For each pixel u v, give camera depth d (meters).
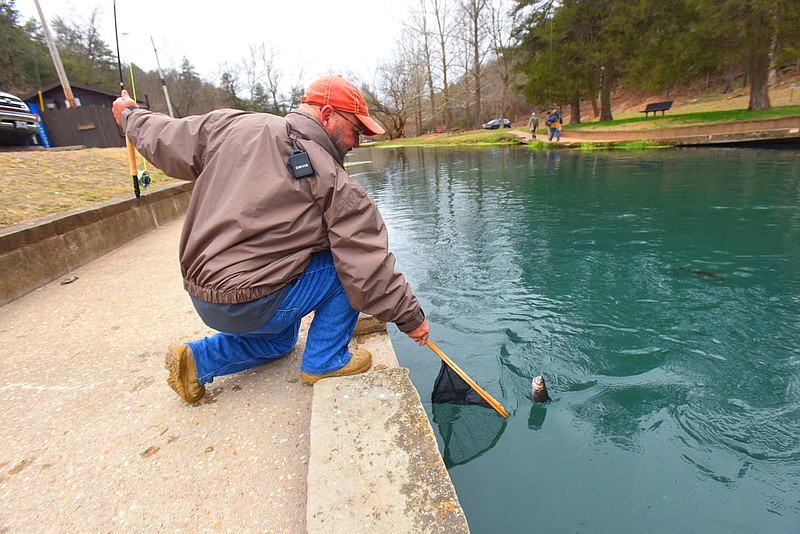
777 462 1.82
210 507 1.34
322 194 1.52
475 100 36.06
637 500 1.66
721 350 2.65
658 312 3.16
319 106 1.65
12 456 1.59
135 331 2.56
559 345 2.81
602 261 4.23
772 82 24.50
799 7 12.80
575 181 8.80
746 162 9.57
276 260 1.54
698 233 4.84
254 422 1.71
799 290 3.35
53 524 1.30
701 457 1.86
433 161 16.34
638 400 2.25
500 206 7.09
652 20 18.02
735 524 1.55
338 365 1.90
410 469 1.33
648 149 14.06
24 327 2.66
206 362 1.81
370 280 1.60
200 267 1.51
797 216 5.19
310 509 1.21
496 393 2.34
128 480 1.46
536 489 1.72
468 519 1.60
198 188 1.54
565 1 20.52
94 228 4.10
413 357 2.73
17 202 4.02
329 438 1.46
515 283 3.87
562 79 21.50
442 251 4.92
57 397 1.94
